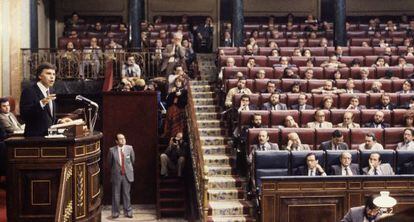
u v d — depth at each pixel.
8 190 7.75
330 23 27.31
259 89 17.09
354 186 12.05
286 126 14.94
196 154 14.30
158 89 19.11
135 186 17.33
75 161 7.80
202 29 24.77
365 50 20.70
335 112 15.48
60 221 6.92
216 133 16.30
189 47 19.89
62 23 28.39
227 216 13.19
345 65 18.88
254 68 18.09
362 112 15.52
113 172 15.92
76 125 7.96
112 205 15.98
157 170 16.69
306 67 18.45
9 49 20.00
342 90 17.09
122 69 19.25
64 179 7.38
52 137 7.76
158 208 16.11
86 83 19.38
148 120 17.41
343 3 23.09
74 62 19.75
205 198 12.55
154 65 20.03
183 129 17.33
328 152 13.00
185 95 17.45
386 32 25.30
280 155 12.92
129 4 21.94
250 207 13.27
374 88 17.08
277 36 24.84
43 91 7.94
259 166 12.88
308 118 15.30
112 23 28.06
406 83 17.27
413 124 15.37
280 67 18.22
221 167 14.88
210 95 18.56
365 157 13.05
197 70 20.12
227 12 29.47
